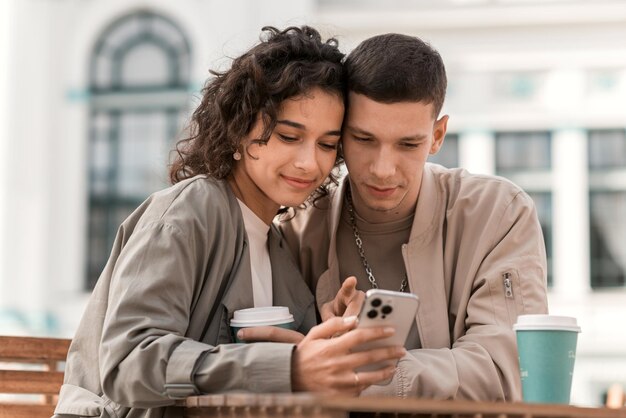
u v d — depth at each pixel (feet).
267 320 5.13
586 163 35.45
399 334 4.63
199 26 37.70
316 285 6.31
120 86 38.40
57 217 38.09
